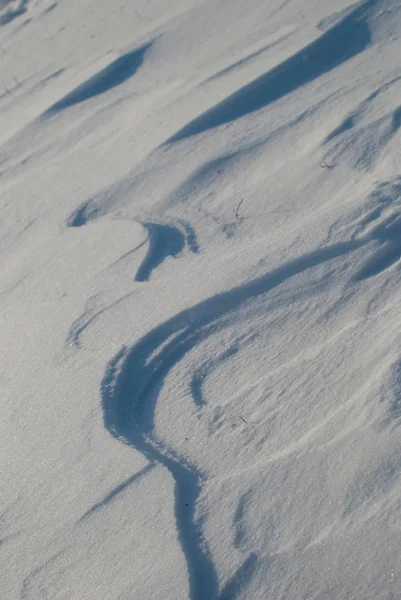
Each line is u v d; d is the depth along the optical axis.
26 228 4.27
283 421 2.26
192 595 1.80
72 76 6.18
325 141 3.93
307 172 3.76
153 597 1.83
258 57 5.11
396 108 3.95
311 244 3.02
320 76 4.73
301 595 1.73
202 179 4.11
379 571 1.70
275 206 3.61
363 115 4.03
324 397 2.28
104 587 1.92
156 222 3.83
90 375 2.75
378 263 2.85
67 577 2.01
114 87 5.71
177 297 3.02
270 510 1.95
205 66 5.32
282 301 2.84
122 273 3.38
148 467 2.25
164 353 2.80
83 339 3.00
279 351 2.62
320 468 2.00
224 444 2.27
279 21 5.53
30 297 3.51
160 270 3.34
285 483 2.01
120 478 2.24
